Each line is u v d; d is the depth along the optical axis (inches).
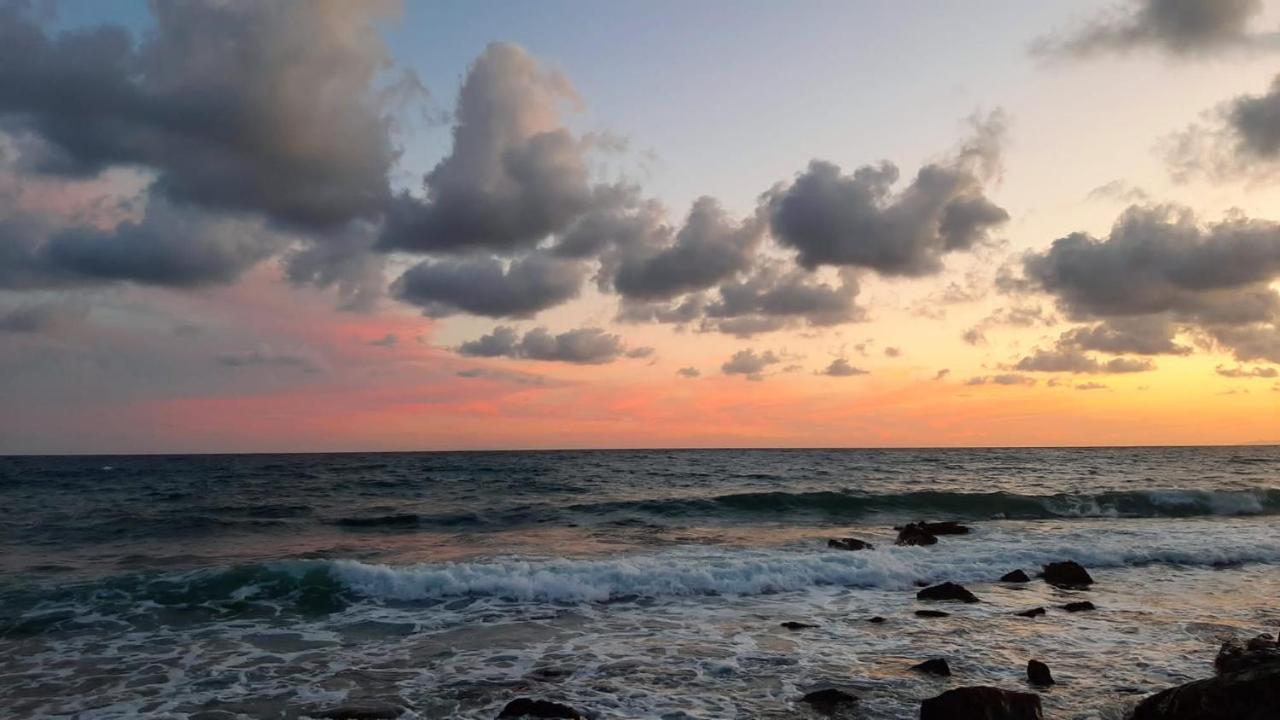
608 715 336.5
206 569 617.6
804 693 365.4
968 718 302.7
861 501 1218.0
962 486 1704.0
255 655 441.1
